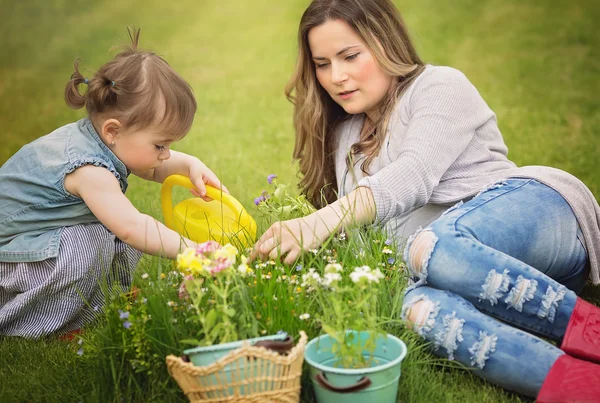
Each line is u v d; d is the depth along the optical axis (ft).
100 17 31.22
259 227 9.64
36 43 28.53
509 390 6.75
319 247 8.24
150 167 8.91
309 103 9.59
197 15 31.27
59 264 8.45
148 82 8.39
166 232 8.38
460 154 8.79
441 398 6.63
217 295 6.89
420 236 7.46
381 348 6.59
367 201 8.14
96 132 8.68
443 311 6.91
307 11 9.09
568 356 6.48
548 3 27.63
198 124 18.99
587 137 15.96
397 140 8.95
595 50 22.93
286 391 5.96
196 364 5.94
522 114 17.92
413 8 28.58
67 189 8.50
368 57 8.87
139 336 6.82
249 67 24.70
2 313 8.46
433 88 8.82
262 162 15.25
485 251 7.08
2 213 8.74
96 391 6.84
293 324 6.99
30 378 7.38
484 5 28.22
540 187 8.15
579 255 8.18
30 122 20.10
